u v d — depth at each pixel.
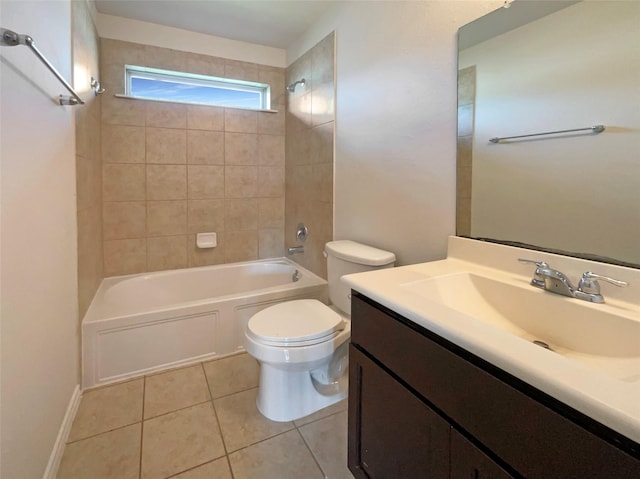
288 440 1.45
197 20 2.39
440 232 1.48
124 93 2.42
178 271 2.67
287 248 3.03
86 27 1.85
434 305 0.87
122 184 2.48
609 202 0.92
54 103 1.28
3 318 0.83
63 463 1.30
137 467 1.29
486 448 0.69
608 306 0.86
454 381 0.76
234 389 1.80
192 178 2.69
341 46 2.11
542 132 1.07
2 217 0.83
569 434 0.55
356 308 1.11
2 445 0.82
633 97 0.86
